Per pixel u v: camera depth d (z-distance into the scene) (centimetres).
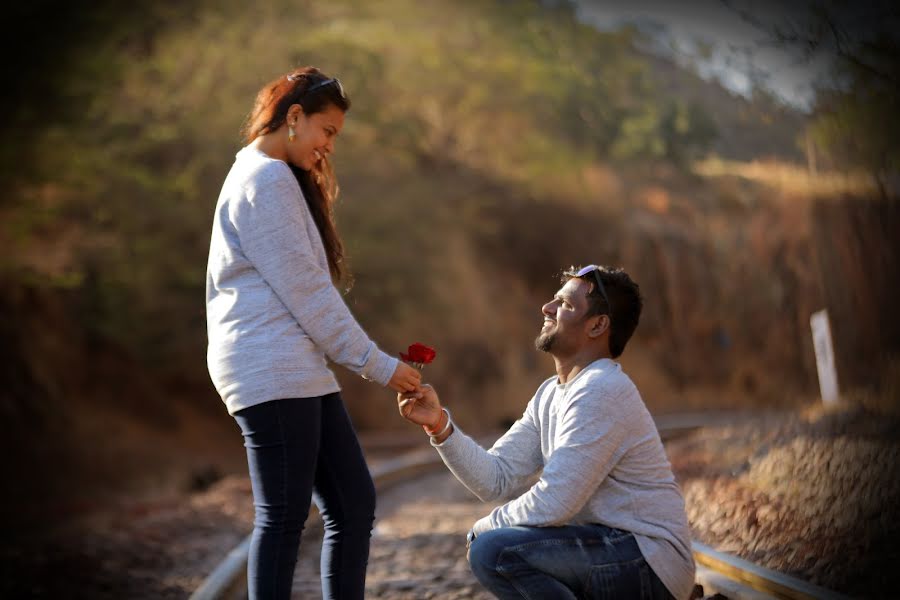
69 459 1426
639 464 307
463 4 2477
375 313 2066
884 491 421
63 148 1440
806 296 2189
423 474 1148
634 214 2717
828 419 577
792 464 518
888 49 571
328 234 332
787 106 709
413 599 489
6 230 1441
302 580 559
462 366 2225
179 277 1688
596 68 2619
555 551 301
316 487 320
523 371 2336
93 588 544
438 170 2486
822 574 376
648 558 299
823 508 441
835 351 637
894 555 366
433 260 2180
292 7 1938
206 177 1714
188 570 599
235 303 296
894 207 650
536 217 2592
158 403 1697
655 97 2645
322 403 314
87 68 1426
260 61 1781
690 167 2697
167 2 1644
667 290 2645
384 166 2188
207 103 1728
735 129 2462
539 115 2586
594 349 321
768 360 2395
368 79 2097
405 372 313
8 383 1493
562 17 2573
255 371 290
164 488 1250
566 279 331
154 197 1625
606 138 2702
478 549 309
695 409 2311
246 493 929
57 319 1639
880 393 593
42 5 1373
